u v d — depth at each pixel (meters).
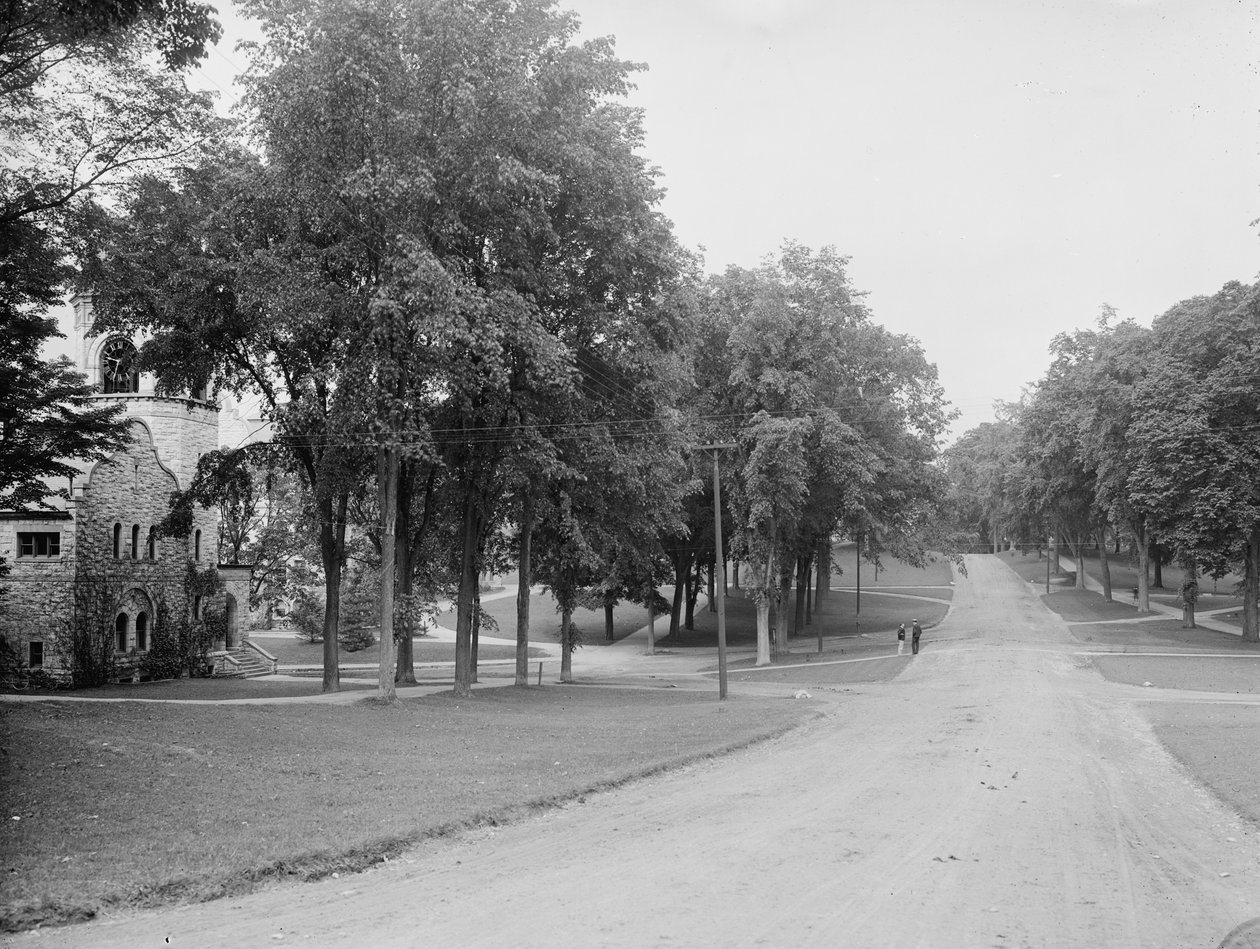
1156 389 52.97
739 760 21.41
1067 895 10.39
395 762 18.94
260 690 34.34
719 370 53.41
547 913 9.45
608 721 28.11
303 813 13.77
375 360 25.70
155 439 43.66
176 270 27.45
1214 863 12.16
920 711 32.44
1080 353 70.19
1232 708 32.34
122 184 23.97
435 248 27.03
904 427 58.44
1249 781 18.05
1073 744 24.16
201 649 44.84
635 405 34.94
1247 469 50.62
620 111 33.41
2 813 12.81
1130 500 54.50
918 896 10.21
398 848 12.30
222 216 26.75
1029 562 116.19
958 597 91.25
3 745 16.70
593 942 8.50
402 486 35.72
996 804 15.98
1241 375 50.06
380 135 25.48
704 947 8.38
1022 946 8.59
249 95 25.86
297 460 32.50
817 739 25.28
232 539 63.50
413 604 33.75
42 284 24.12
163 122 23.89
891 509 59.09
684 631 80.94
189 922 9.16
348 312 26.48
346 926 9.01
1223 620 68.88
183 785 15.23
